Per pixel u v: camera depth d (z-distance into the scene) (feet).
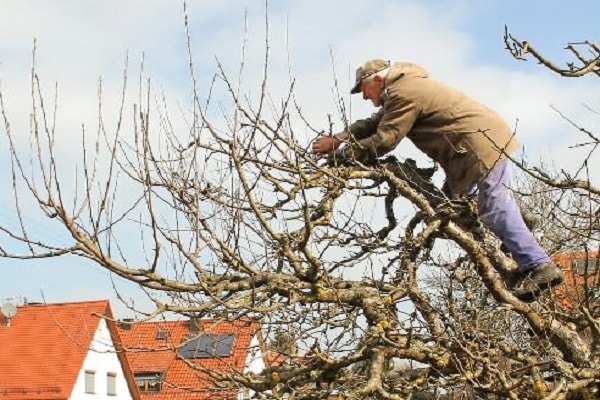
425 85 17.57
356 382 17.99
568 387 16.26
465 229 19.33
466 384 17.49
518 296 17.79
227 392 19.77
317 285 17.92
